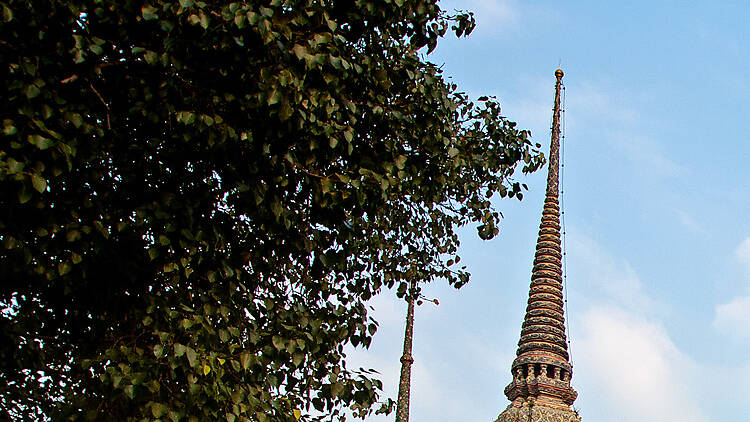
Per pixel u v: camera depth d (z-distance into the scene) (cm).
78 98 1602
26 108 1495
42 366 1777
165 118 1652
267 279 1850
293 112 1650
